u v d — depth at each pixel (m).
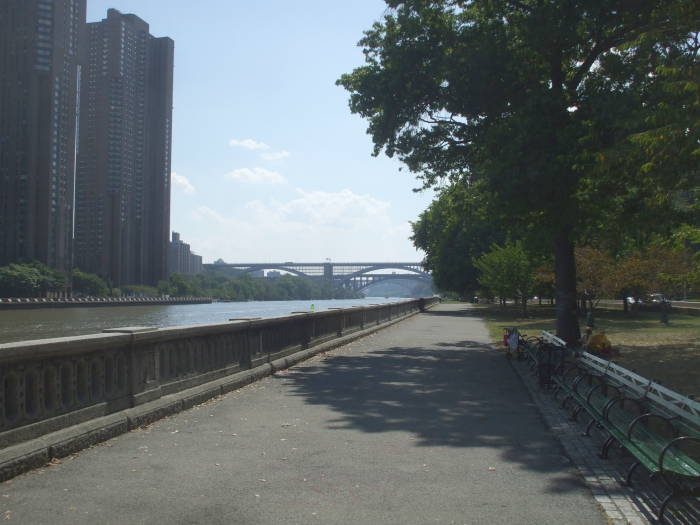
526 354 15.52
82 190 154.50
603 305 60.78
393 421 8.60
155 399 8.44
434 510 5.14
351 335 21.88
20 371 6.02
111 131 154.50
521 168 15.50
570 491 5.65
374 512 5.07
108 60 154.12
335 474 6.09
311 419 8.61
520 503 5.33
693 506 5.23
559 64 17.19
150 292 153.00
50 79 124.69
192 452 6.78
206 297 185.00
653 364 14.48
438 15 18.70
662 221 14.94
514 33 17.70
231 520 4.85
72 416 6.76
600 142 14.83
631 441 5.95
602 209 16.19
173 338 8.89
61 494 5.35
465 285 57.25
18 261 118.56
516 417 9.00
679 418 5.76
